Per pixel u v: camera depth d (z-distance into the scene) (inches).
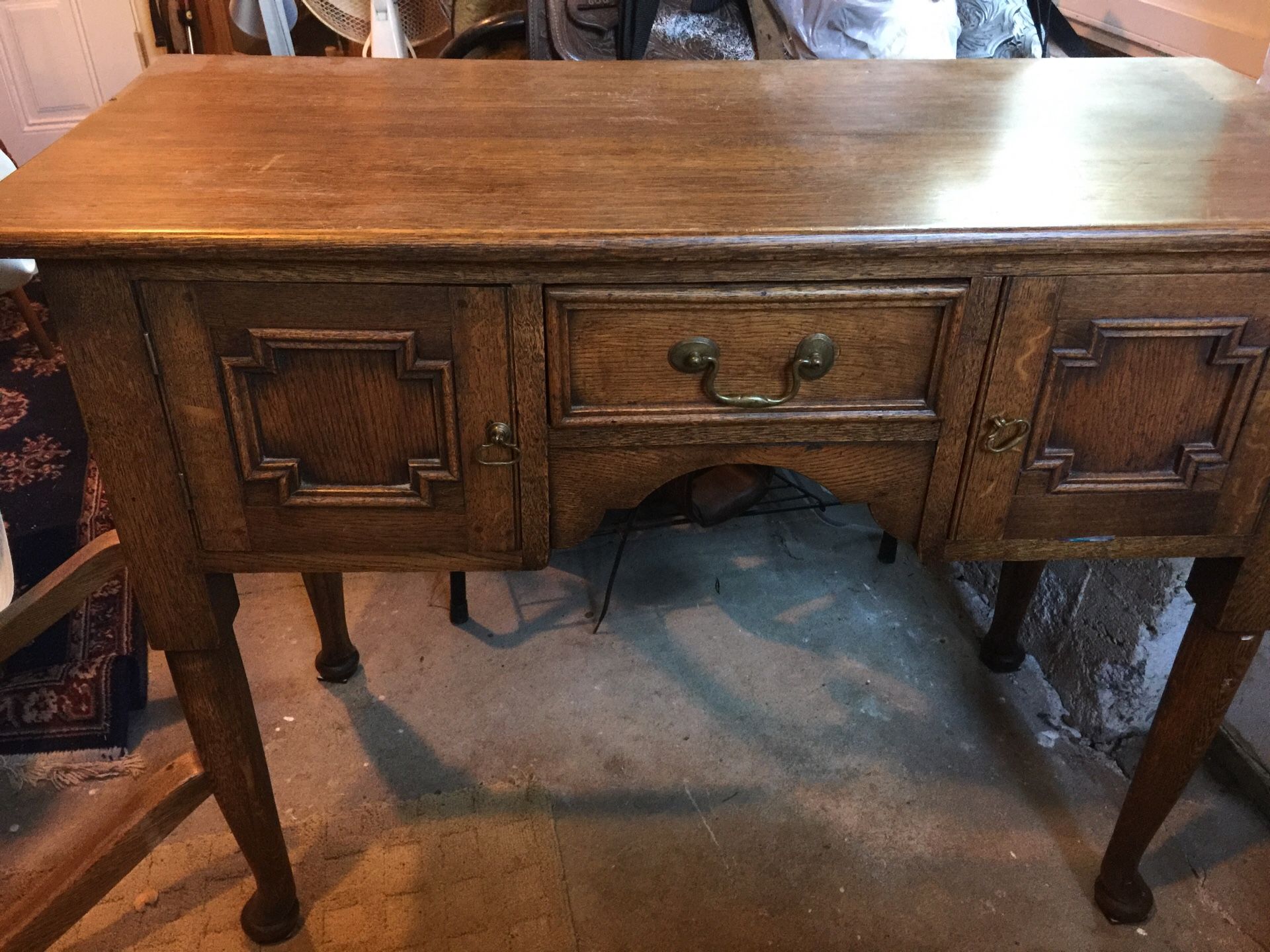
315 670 59.6
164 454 31.9
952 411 32.9
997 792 52.7
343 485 33.3
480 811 51.3
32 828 50.3
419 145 34.9
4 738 53.3
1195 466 34.2
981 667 60.6
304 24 97.7
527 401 31.7
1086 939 46.0
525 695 58.2
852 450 34.1
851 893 47.8
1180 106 40.4
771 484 73.2
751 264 29.6
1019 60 45.9
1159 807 43.1
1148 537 35.9
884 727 56.3
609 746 55.1
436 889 47.6
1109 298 30.9
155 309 29.4
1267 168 34.1
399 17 84.1
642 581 66.9
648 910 46.9
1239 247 29.5
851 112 39.4
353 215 29.1
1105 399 33.0
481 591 65.9
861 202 30.9
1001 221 29.5
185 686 37.2
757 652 61.3
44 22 102.6
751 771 53.7
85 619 59.7
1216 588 37.8
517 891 47.5
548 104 39.6
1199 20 59.0
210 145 34.2
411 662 60.4
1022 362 31.9
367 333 30.1
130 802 39.5
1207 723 40.5
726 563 68.5
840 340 31.5
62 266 28.5
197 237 27.6
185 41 101.8
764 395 32.5
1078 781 53.5
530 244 28.2
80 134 34.5
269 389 31.2
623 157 34.4
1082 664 56.4
